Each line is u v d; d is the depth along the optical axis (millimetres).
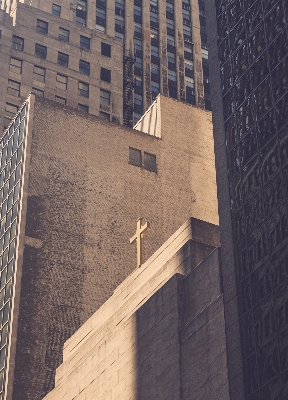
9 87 118312
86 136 95375
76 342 70438
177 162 99375
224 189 55969
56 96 120750
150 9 153875
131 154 97125
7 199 92188
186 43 153875
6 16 123375
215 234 60938
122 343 60625
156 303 58312
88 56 126375
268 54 55750
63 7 143125
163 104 103500
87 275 87250
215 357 50938
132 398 57312
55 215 89250
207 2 65250
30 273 85250
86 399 62656
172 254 61469
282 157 51375
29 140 92188
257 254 50969
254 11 58844
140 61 147250
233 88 58812
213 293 54062
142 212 93625
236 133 56969
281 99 53062
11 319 82500
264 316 48594
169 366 54688
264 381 46938
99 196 92375
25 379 79875
